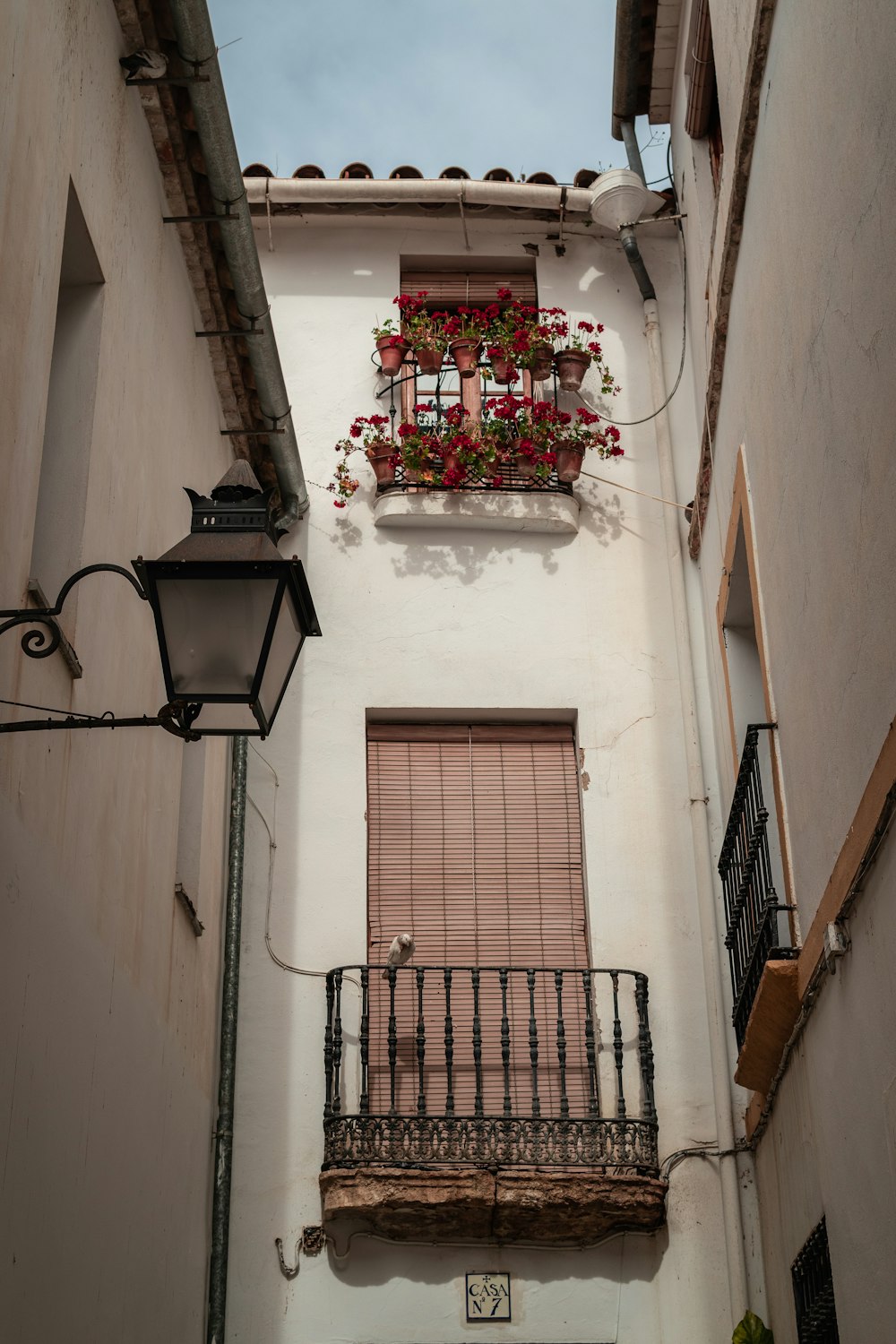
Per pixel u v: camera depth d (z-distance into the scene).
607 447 10.23
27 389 5.14
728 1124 8.48
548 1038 8.92
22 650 4.96
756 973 7.25
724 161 8.20
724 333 8.20
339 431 10.46
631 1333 8.13
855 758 5.35
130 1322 6.28
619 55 10.58
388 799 9.49
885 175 4.65
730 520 8.23
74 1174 5.45
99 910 5.90
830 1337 6.68
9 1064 4.72
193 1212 7.71
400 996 8.97
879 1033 5.07
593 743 9.58
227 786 9.19
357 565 10.02
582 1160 8.20
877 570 4.91
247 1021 8.76
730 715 8.62
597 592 10.00
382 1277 8.20
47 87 5.59
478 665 9.75
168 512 7.54
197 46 6.85
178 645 4.37
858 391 5.07
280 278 10.93
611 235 11.13
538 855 9.41
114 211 6.64
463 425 10.30
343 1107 8.56
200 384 8.51
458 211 10.97
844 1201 5.77
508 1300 8.17
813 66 5.69
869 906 5.09
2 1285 4.63
